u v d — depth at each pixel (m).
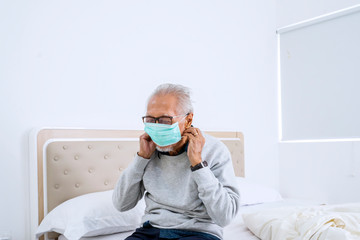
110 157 2.21
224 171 1.28
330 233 1.25
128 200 1.41
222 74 3.01
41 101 2.03
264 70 3.38
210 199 1.15
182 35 2.76
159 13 2.62
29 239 1.95
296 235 1.38
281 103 3.46
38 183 1.92
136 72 2.46
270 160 3.35
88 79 2.23
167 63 2.64
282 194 3.39
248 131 3.18
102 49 2.30
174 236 1.23
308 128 3.21
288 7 3.42
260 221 1.58
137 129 2.42
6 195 1.89
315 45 3.18
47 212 1.94
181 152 1.30
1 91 1.90
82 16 2.23
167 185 1.32
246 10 3.27
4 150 1.89
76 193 2.05
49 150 1.96
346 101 2.93
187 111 1.27
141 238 1.27
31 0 2.03
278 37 3.53
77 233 1.58
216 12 3.02
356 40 2.88
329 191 3.00
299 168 3.25
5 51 1.93
